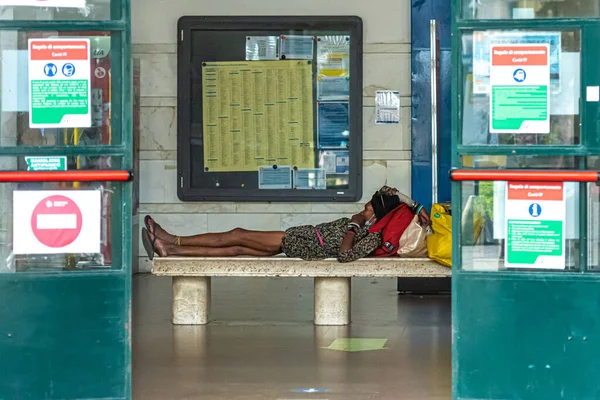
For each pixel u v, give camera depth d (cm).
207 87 1188
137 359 732
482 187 560
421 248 845
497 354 561
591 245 554
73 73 558
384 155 1188
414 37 1165
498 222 560
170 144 1205
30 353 561
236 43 1184
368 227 870
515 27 555
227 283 1191
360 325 888
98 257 563
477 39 558
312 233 858
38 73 557
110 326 564
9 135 558
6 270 559
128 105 560
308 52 1179
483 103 559
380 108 1185
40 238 559
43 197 559
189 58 1185
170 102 1202
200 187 1196
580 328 555
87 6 557
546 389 558
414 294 1098
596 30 550
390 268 841
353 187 1183
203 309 893
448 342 800
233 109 1188
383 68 1184
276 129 1185
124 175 555
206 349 772
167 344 793
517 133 557
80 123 559
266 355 747
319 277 890
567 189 554
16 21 554
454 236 562
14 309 560
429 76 1166
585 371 555
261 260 852
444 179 1163
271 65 1180
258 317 933
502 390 561
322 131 1182
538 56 555
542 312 558
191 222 1208
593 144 552
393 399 610
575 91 554
